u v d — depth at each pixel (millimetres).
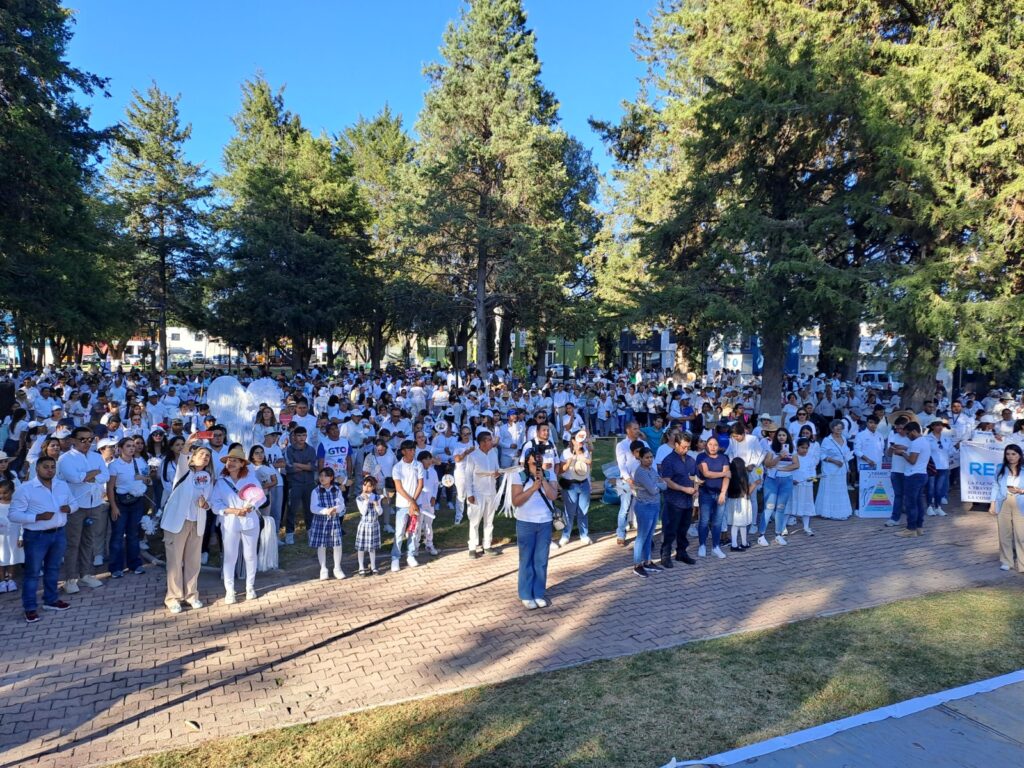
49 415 15289
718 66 21000
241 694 5301
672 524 8555
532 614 7027
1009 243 13477
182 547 7078
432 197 32312
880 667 5617
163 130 43812
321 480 8227
